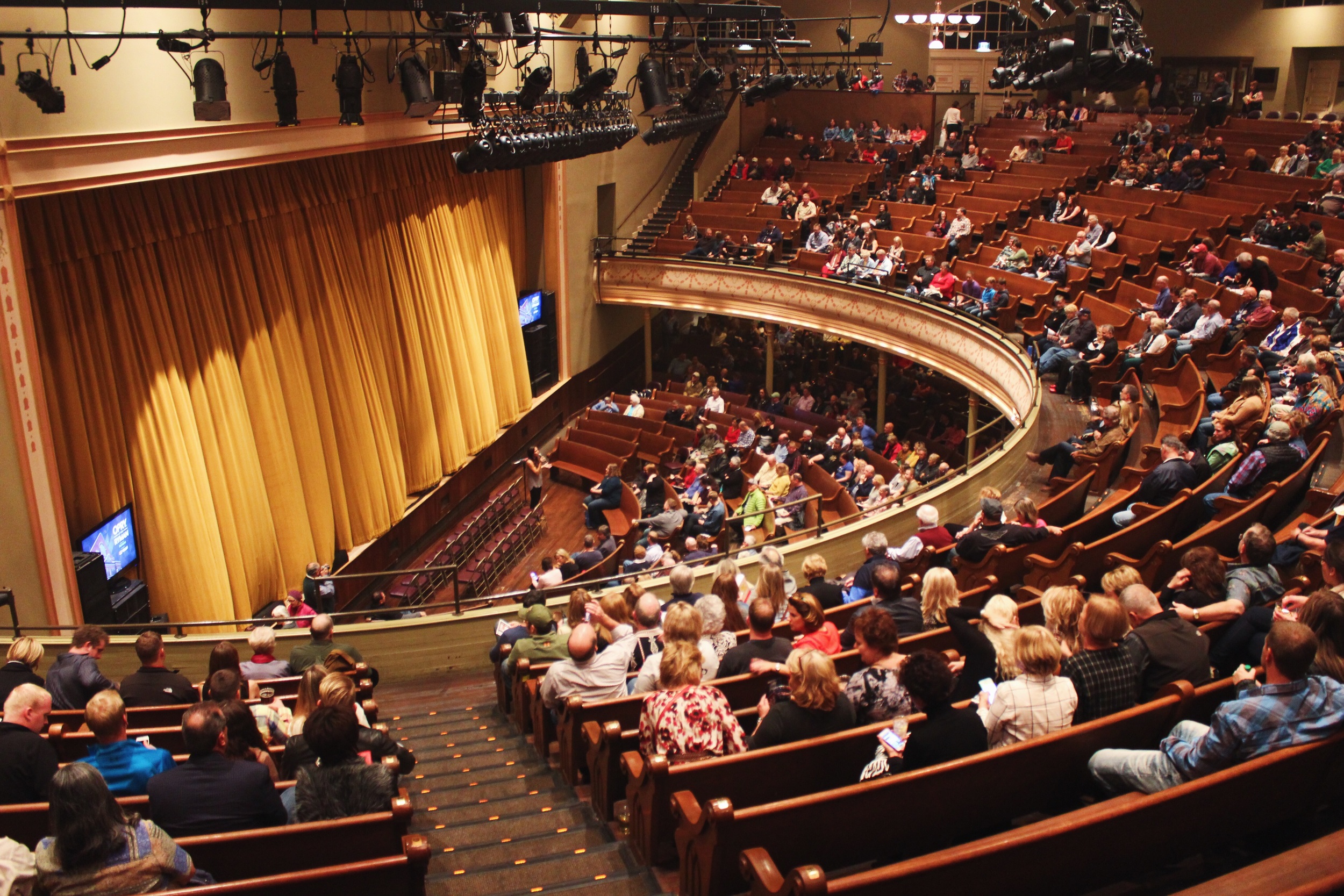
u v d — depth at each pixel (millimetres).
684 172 26281
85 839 3305
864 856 3947
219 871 3914
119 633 11305
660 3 9594
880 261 19438
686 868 4133
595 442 21188
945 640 5844
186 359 12617
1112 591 5129
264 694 6531
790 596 6203
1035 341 14633
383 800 4168
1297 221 15875
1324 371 10023
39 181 9586
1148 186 19828
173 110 10961
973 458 17688
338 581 15344
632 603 6961
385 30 14289
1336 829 3904
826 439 20734
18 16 9148
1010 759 3936
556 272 22047
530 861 4941
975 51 28250
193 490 12523
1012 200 20938
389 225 16406
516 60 17656
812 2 27703
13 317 9711
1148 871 3625
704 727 4590
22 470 9969
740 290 21719
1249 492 7848
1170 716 4223
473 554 17438
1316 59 26781
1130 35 9102
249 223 13531
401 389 16984
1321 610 3910
